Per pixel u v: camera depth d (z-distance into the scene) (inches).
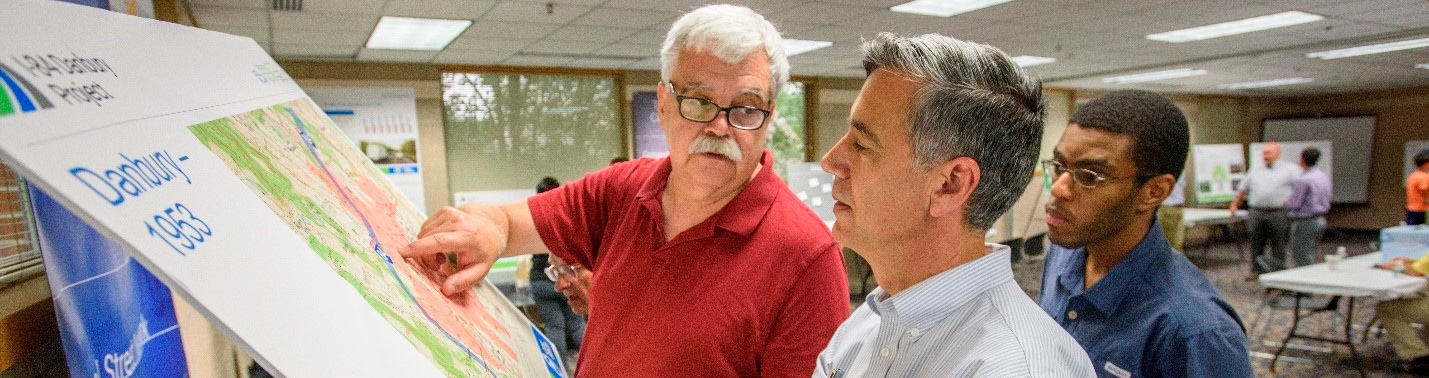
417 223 35.6
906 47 24.7
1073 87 383.9
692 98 37.1
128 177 12.2
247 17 150.1
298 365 12.7
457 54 218.7
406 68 237.5
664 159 44.1
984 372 21.7
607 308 43.6
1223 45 227.8
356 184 29.7
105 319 20.4
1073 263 43.1
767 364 37.6
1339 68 299.3
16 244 21.6
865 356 30.3
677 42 37.9
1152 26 188.7
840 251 39.2
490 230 35.1
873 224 25.8
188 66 19.9
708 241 38.9
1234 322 33.8
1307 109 467.2
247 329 12.2
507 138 265.1
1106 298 36.9
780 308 37.0
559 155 275.7
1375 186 431.8
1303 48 235.8
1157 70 298.4
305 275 15.6
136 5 31.6
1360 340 172.1
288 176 20.7
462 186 258.4
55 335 23.1
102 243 20.8
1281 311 202.2
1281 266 244.1
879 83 24.9
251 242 14.6
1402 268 143.6
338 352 14.1
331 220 21.2
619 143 288.0
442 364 18.3
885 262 26.8
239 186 16.4
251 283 13.3
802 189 214.2
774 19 170.2
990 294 25.1
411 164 240.5
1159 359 33.8
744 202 38.9
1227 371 31.8
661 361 39.5
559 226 47.8
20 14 12.6
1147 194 34.9
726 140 37.1
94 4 23.0
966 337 23.9
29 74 11.5
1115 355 35.7
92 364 19.1
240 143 19.0
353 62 228.4
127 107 14.3
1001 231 261.0
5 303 20.7
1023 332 23.5
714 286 37.9
